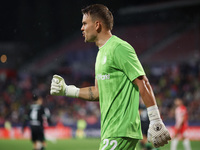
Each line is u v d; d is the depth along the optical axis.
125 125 10.96
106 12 11.81
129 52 10.81
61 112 83.69
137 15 117.25
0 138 73.75
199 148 50.12
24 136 74.19
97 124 71.56
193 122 63.38
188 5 105.44
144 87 10.58
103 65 11.27
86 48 122.56
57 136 73.44
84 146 55.19
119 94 11.09
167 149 50.19
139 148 49.06
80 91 13.17
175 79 88.56
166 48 108.94
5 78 120.00
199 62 93.19
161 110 73.88
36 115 41.72
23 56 128.00
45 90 97.94
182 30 113.88
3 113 90.56
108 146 11.05
